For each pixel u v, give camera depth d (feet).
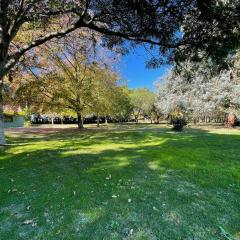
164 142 39.11
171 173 19.49
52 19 23.65
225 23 15.70
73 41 40.27
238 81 66.44
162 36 18.28
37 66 50.14
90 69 61.67
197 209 13.01
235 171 20.24
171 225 11.37
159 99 108.88
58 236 10.51
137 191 15.30
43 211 12.73
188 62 22.68
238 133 56.24
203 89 76.18
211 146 34.40
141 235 10.55
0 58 21.77
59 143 38.65
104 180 17.54
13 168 21.59
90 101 69.05
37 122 144.36
